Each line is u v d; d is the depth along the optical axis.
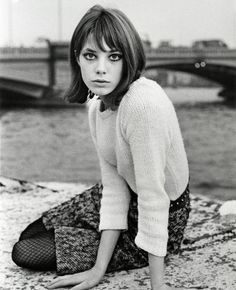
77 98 1.10
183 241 1.40
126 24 0.96
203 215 1.64
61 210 1.32
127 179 1.10
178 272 1.21
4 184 2.08
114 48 0.95
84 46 0.97
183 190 1.13
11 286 1.14
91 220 1.23
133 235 1.17
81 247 1.17
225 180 3.40
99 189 1.26
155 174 0.98
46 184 2.20
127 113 0.97
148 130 0.96
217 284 1.13
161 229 1.00
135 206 1.15
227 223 1.54
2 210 1.73
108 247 1.13
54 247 1.19
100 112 1.08
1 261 1.29
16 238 1.45
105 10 0.96
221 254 1.31
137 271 1.21
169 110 0.99
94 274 1.11
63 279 1.11
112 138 1.08
